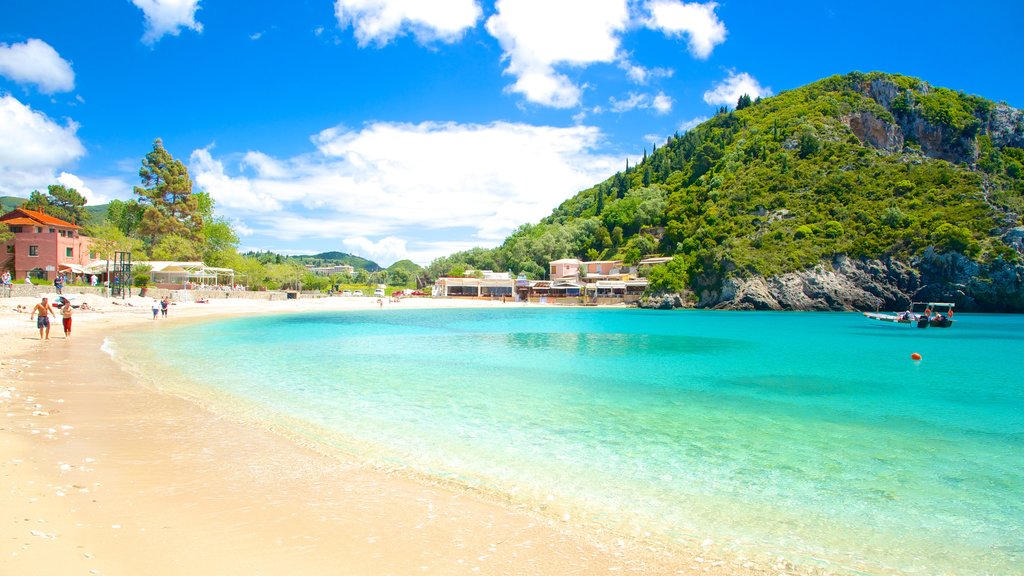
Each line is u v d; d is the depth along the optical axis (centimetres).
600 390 1861
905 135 13825
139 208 9188
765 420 1449
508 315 7581
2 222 6712
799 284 9225
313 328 4459
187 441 1060
